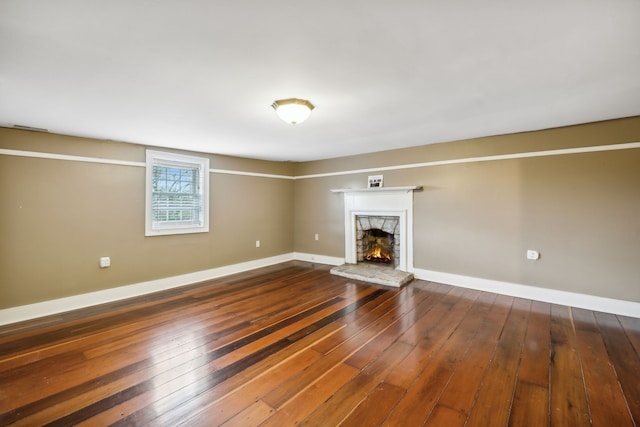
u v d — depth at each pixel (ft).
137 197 13.24
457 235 13.98
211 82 7.04
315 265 18.74
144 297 12.67
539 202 11.91
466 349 8.01
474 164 13.42
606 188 10.62
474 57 6.01
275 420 5.43
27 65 6.07
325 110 9.20
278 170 19.65
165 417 5.51
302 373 6.93
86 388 6.39
